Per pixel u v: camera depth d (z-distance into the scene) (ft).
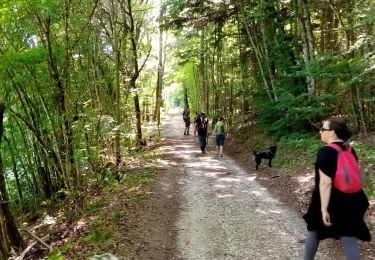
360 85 41.65
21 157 54.65
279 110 55.01
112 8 50.67
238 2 62.75
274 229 24.07
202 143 60.39
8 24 34.50
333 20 54.29
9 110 40.42
